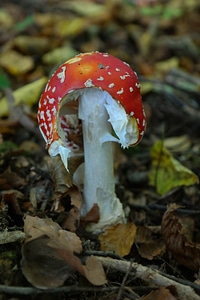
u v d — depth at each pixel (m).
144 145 0.76
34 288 0.46
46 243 0.49
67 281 0.49
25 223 0.50
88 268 0.48
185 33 1.22
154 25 1.21
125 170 0.70
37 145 0.71
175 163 0.66
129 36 1.16
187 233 0.59
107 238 0.54
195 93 0.83
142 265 0.53
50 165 0.56
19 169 0.62
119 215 0.55
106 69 0.49
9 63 0.90
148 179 0.68
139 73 0.97
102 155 0.53
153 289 0.49
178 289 0.49
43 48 1.03
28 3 1.37
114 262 0.50
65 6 1.37
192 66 1.03
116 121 0.50
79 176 0.57
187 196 0.65
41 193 0.58
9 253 0.49
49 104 0.50
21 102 0.76
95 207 0.54
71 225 0.54
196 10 1.33
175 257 0.54
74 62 0.50
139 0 1.21
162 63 1.02
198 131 0.79
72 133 0.56
